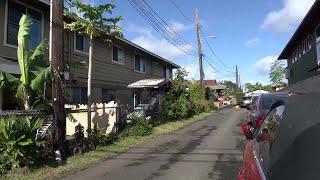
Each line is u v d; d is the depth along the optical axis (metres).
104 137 15.93
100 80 26.45
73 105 18.95
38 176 10.46
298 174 3.13
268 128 4.90
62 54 13.05
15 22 18.08
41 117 12.38
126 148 15.54
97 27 17.70
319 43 24.70
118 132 18.83
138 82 29.33
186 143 17.06
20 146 10.88
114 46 28.84
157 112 25.86
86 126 18.64
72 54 22.91
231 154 13.89
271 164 3.76
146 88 28.83
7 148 10.77
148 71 36.25
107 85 27.47
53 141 12.59
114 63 28.69
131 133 19.03
